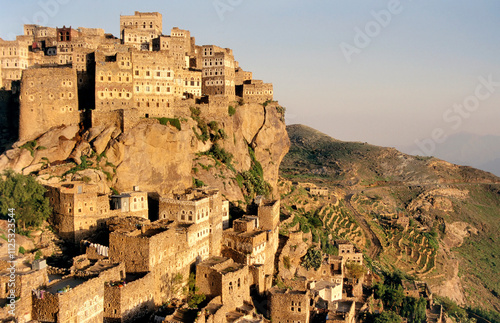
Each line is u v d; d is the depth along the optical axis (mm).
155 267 117250
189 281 132250
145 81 197625
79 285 93562
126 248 116125
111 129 176500
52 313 89000
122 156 171000
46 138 174625
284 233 195000
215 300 125438
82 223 139750
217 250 152500
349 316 157500
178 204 142250
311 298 157750
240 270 133625
